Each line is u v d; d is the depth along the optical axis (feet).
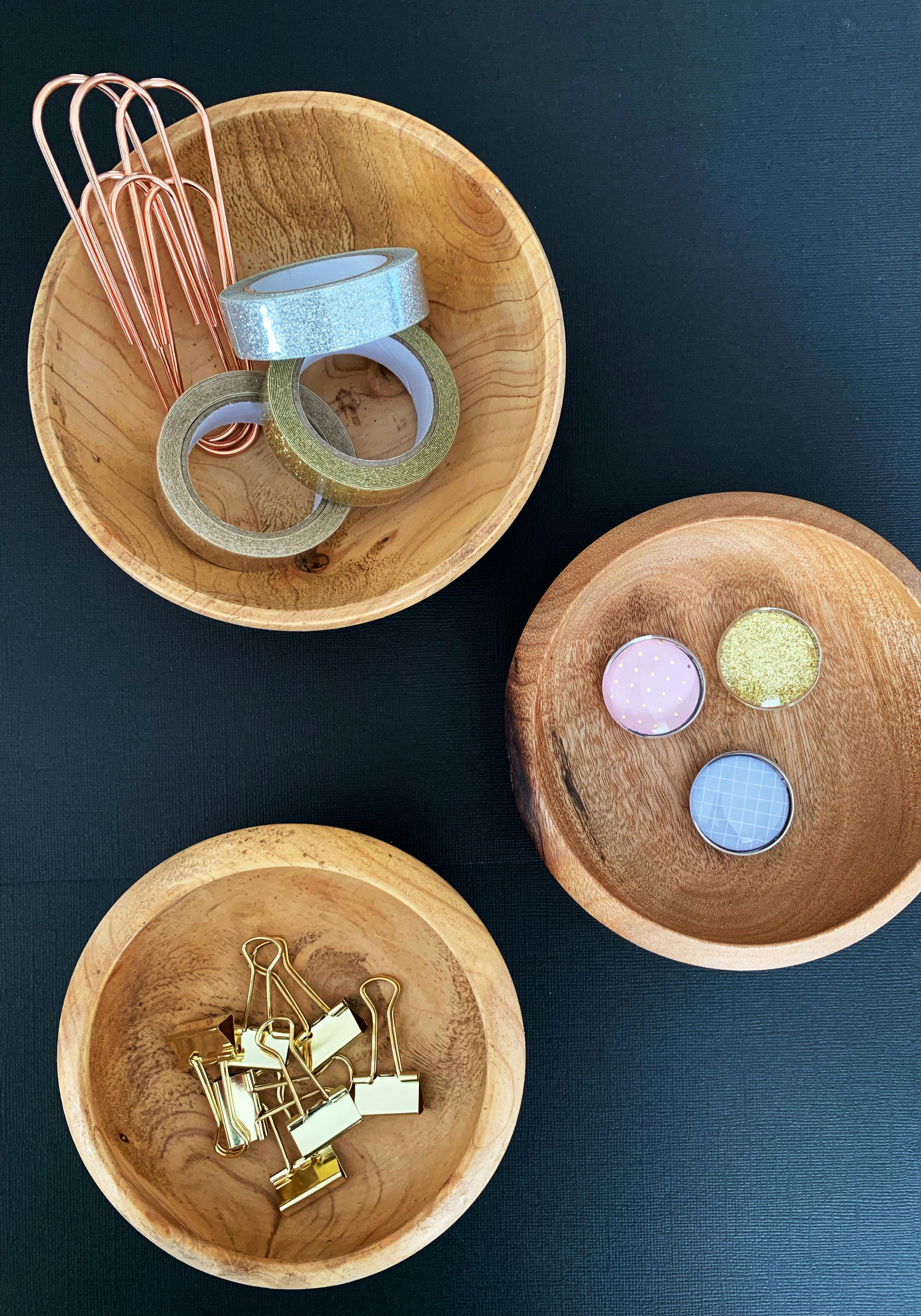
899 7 1.16
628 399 1.14
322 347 0.83
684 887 1.01
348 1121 0.96
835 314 1.15
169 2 1.13
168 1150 0.96
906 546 1.15
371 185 0.94
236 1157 0.98
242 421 0.97
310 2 1.14
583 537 1.13
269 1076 1.00
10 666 1.12
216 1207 0.95
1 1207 1.10
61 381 0.87
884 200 1.16
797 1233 1.13
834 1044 1.13
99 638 1.12
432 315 1.00
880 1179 1.13
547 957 1.13
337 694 1.13
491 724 1.13
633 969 1.13
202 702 1.13
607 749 1.03
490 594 1.13
